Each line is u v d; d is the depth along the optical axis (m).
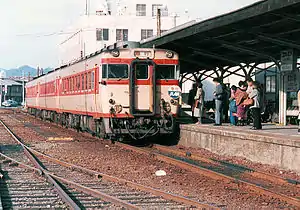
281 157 11.95
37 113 41.50
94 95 18.30
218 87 18.38
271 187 9.88
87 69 19.78
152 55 17.36
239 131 14.65
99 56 17.62
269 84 26.70
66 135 23.03
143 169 12.24
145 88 17.27
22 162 13.70
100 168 12.45
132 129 17.42
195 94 21.05
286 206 8.19
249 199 8.69
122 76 17.16
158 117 17.52
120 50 17.16
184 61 23.72
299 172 11.21
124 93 17.17
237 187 9.79
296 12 12.75
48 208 7.84
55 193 9.09
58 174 11.55
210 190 9.51
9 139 21.20
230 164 12.74
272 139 12.25
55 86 29.39
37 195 8.88
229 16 13.87
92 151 16.20
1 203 7.80
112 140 18.73
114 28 57.06
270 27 15.42
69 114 25.41
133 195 8.98
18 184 10.10
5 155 15.16
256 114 15.98
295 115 19.70
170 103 17.59
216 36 17.59
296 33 16.36
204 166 12.71
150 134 17.66
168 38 18.64
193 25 16.08
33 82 43.88
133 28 57.41
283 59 17.09
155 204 8.20
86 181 10.56
